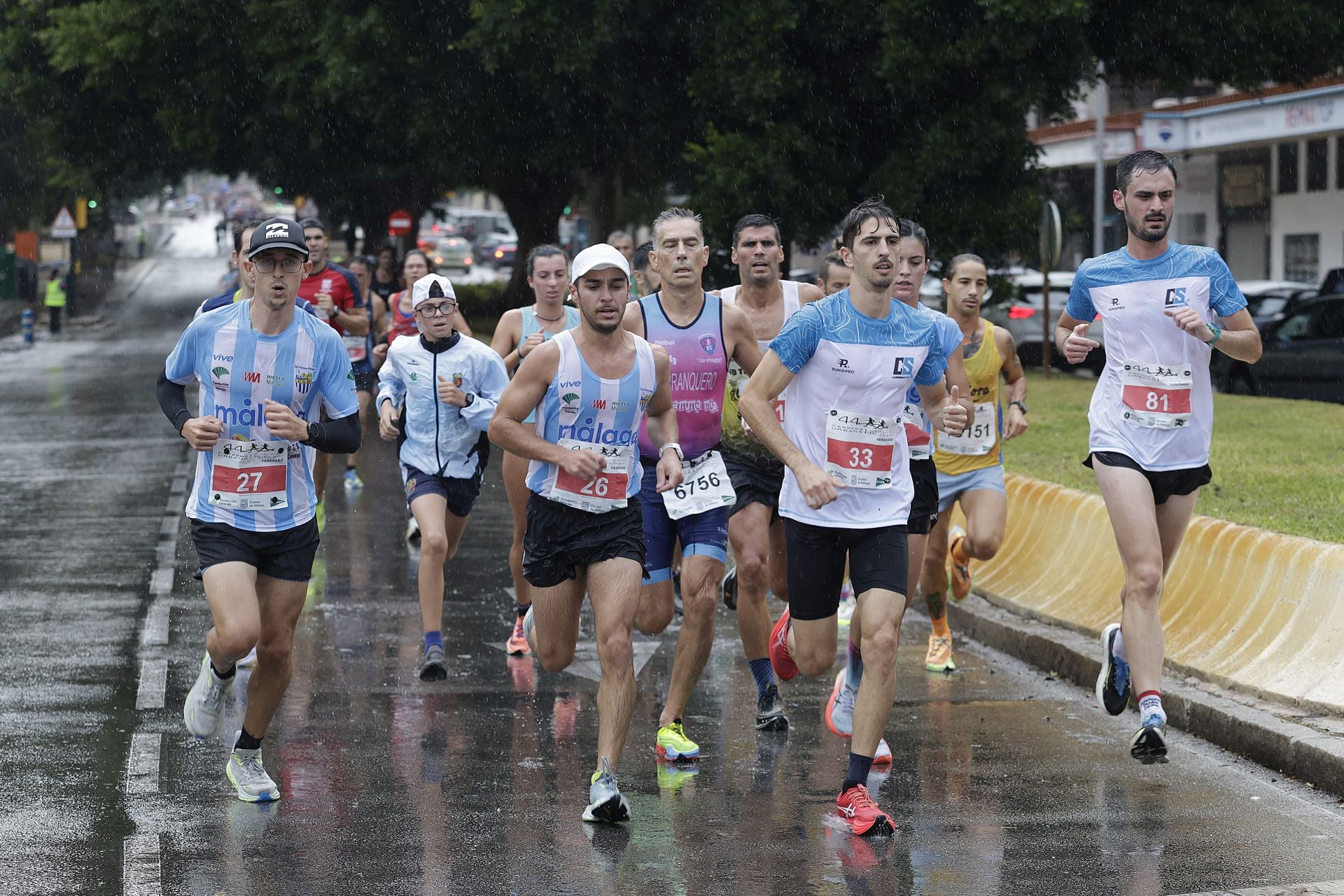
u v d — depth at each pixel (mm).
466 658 19562
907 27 49125
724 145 50781
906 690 18188
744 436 16016
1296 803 13508
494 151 63781
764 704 16156
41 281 132750
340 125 69438
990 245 53094
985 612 21406
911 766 14797
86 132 79375
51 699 17328
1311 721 14977
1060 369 61281
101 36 69125
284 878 11609
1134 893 11219
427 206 111750
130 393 59562
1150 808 13383
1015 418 19297
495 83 60938
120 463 39719
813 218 52688
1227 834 12633
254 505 13062
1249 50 52469
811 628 13812
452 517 20141
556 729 16203
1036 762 14953
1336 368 48906
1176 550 15266
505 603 23219
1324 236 86125
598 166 64562
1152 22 52000
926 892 11266
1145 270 14602
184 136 72562
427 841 12508
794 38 51188
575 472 13031
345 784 14164
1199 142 91875
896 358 13000
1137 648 14203
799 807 13469
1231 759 15094
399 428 19922
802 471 12750
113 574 25172
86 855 12172
